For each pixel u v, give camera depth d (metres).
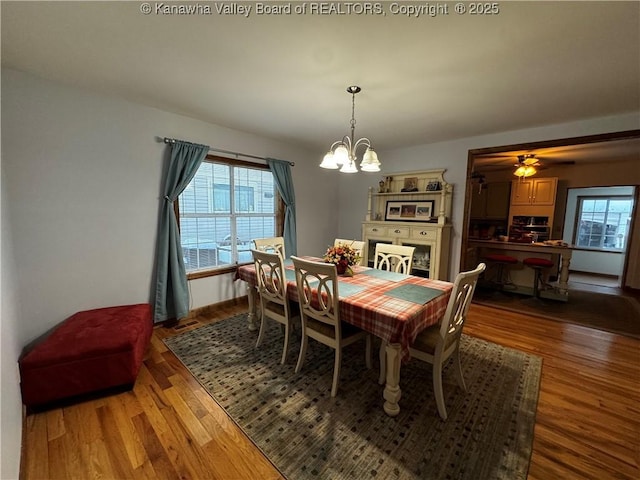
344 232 5.29
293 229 4.27
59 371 1.72
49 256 2.28
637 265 4.68
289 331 2.29
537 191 5.47
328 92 2.34
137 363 1.97
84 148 2.41
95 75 2.12
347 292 2.02
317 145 4.32
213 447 1.49
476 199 6.19
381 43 1.65
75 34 1.60
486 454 1.45
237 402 1.83
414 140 3.89
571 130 3.02
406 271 2.78
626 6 1.30
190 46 1.72
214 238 3.48
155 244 2.92
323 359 2.38
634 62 1.79
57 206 2.30
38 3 1.34
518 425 1.65
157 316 2.90
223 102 2.61
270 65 1.92
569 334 2.87
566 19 1.40
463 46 1.66
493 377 2.12
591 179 5.14
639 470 1.37
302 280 2.01
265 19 1.46
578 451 1.47
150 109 2.77
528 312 3.48
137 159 2.72
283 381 2.06
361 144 4.11
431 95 2.36
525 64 1.85
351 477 1.33
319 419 1.69
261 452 1.46
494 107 2.61
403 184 4.40
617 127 2.78
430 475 1.34
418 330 1.69
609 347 2.60
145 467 1.37
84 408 1.76
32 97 2.14
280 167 4.02
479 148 3.65
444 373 2.18
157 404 1.81
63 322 2.28
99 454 1.44
